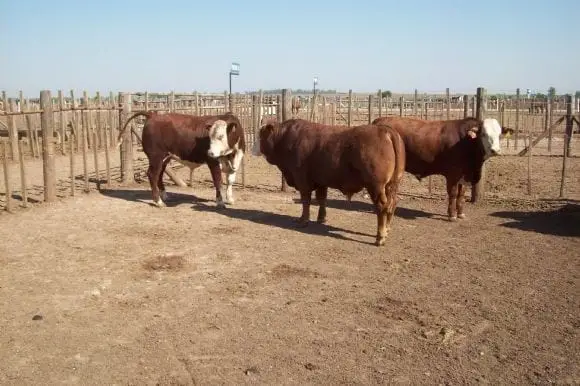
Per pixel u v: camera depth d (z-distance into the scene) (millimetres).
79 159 19062
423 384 4352
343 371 4543
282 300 6066
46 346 4938
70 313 5676
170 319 5547
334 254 7816
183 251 7922
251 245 8250
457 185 9750
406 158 10031
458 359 4746
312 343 5039
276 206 11234
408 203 11547
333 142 8406
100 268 7133
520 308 5848
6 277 6754
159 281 6664
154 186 11047
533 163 17672
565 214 10250
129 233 8914
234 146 10625
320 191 9438
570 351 4879
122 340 5078
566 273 6953
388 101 23547
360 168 8023
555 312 5734
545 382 4363
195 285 6531
